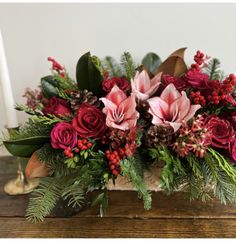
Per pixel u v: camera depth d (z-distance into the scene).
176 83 0.64
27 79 0.88
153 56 0.81
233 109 0.62
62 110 0.64
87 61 0.64
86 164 0.58
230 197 0.58
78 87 0.67
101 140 0.61
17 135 0.64
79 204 0.62
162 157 0.57
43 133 0.64
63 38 0.84
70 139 0.58
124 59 0.77
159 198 0.70
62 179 0.62
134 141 0.56
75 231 0.62
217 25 0.82
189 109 0.58
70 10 0.82
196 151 0.56
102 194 0.59
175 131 0.57
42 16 0.82
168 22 0.82
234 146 0.59
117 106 0.60
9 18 0.82
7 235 0.61
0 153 0.91
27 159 0.72
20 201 0.71
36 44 0.85
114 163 0.55
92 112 0.60
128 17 0.82
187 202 0.69
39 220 0.64
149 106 0.61
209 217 0.64
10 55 0.86
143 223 0.63
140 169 0.61
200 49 0.84
